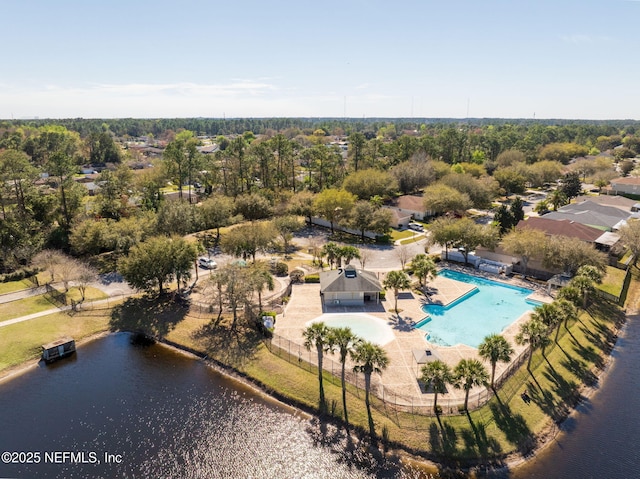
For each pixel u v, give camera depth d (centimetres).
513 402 3578
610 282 6041
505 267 6594
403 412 3459
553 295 5697
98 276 6372
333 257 6250
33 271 6219
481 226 7044
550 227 7562
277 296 5656
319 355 3841
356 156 13412
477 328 4869
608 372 4228
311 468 3047
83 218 7569
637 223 6944
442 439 3225
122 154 17612
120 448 3181
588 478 2956
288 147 12038
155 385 3966
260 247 6912
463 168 13188
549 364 4141
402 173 12156
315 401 3672
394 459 3122
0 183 7219
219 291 5053
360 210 8375
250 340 4566
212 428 3403
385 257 7356
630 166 15250
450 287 6044
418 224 9556
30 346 4509
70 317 5116
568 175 11731
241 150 11069
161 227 7462
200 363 4341
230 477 2967
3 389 3906
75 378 4075
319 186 12144
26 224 7188
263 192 10006
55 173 7556
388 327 4803
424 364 3784
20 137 18112
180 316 5162
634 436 3356
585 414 3606
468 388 3288
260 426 3441
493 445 3188
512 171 12962
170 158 10250
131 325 5069
